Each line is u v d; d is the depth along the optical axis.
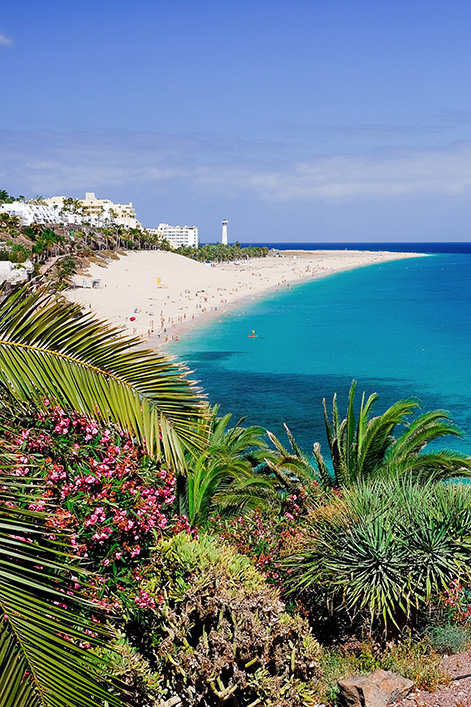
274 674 6.93
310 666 7.11
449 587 9.29
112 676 3.18
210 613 6.98
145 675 6.31
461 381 56.62
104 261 139.88
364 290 161.00
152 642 7.06
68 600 3.12
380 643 9.23
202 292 133.88
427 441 14.96
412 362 66.62
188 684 6.74
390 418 13.70
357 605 9.37
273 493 13.74
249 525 11.65
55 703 2.81
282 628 7.07
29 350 3.88
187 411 4.07
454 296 146.62
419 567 9.23
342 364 65.75
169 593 7.12
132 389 3.99
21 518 3.24
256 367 64.19
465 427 40.69
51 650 2.89
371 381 57.16
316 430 41.50
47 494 5.55
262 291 151.50
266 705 6.58
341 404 48.69
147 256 168.38
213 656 6.73
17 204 155.25
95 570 6.70
